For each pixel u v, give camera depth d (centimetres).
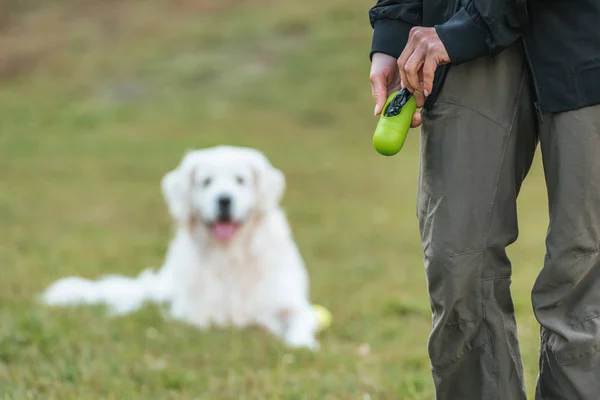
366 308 1116
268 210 1073
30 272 1325
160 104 3703
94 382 712
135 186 2423
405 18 489
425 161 462
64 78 4109
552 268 443
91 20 4816
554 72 429
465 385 473
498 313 461
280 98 3644
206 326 1005
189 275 1054
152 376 744
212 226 1041
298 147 3058
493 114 446
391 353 864
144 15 4775
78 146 3061
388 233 1816
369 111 3469
